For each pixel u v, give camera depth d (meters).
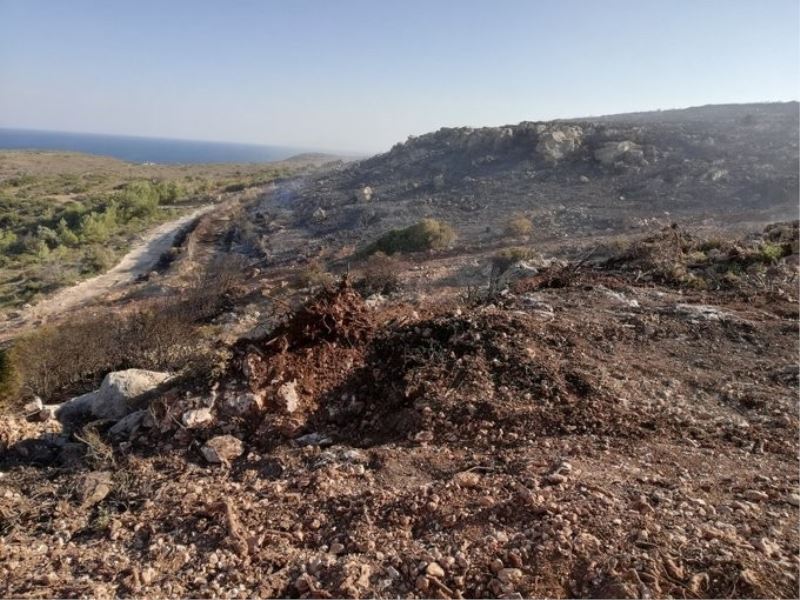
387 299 11.34
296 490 3.50
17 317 17.08
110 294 18.97
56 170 59.78
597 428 4.05
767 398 4.57
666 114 46.38
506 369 4.83
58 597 2.67
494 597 2.39
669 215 18.38
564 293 7.30
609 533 2.68
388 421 4.44
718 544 2.56
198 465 4.02
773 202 18.25
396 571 2.61
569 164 26.58
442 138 37.94
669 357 5.38
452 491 3.24
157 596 2.65
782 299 6.99
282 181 45.94
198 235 27.75
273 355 4.90
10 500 3.72
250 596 2.60
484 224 20.53
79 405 5.06
